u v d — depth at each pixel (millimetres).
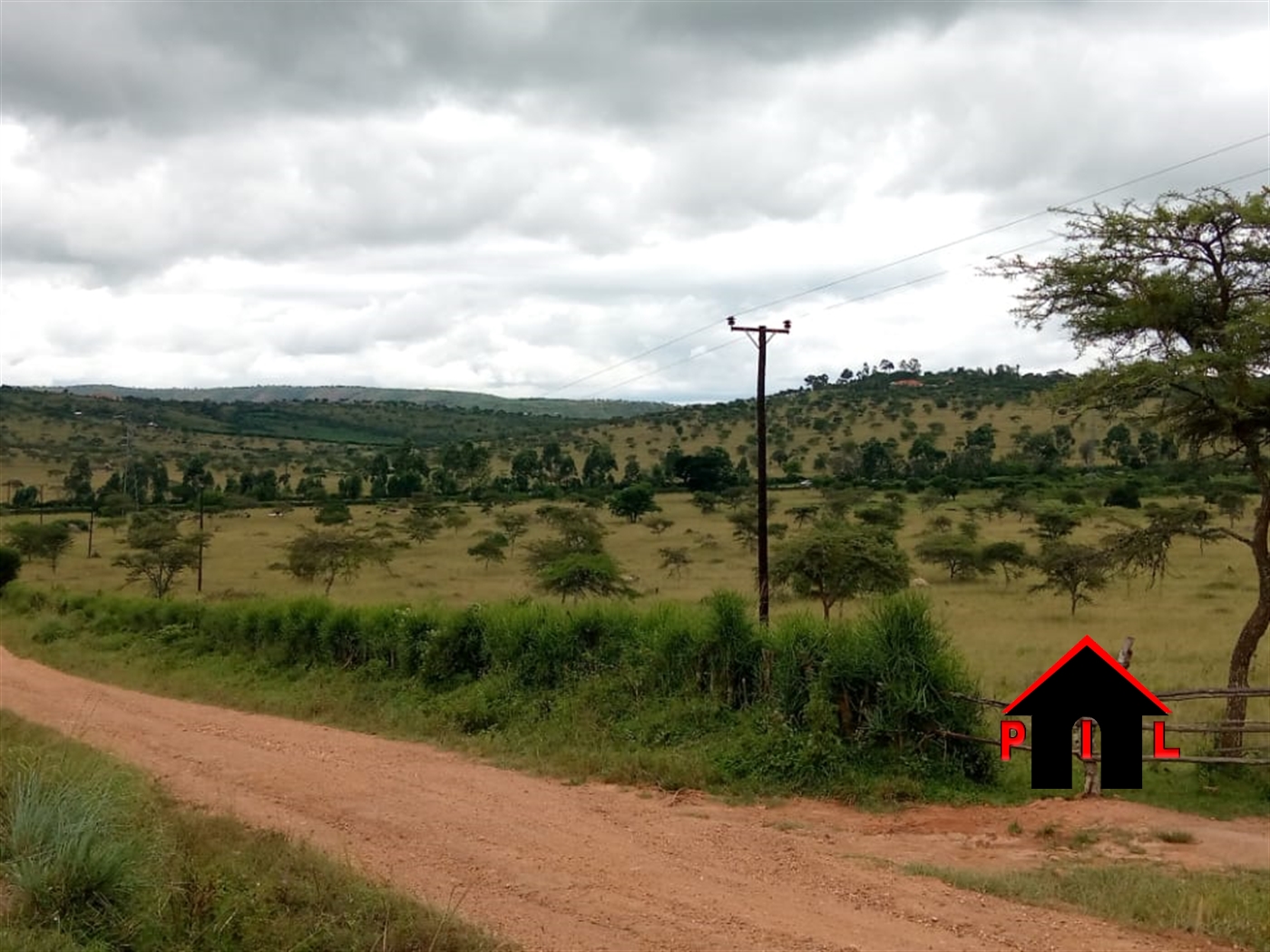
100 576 55469
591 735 14625
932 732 12805
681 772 12898
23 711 18734
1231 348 12688
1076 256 13914
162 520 68312
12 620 34781
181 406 176125
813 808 11820
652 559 57281
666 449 134125
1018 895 8336
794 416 144375
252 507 91438
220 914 6738
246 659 23469
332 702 18688
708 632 14836
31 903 6520
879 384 161250
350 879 7961
